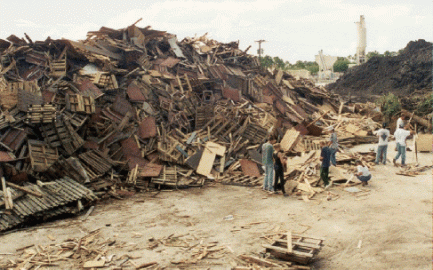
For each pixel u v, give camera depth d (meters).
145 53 22.61
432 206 9.62
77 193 10.49
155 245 7.85
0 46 18.52
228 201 11.31
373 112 27.98
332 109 28.95
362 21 101.06
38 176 11.54
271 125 19.69
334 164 14.95
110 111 15.24
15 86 13.95
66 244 7.99
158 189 13.14
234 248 7.60
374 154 16.56
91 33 22.86
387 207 9.72
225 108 19.62
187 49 26.89
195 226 9.08
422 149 17.58
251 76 27.50
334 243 7.60
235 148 16.14
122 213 10.33
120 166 14.01
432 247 6.99
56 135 12.48
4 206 9.38
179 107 18.55
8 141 11.55
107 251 7.60
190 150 15.34
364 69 79.88
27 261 7.18
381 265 6.45
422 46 73.50
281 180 11.48
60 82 15.41
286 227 8.69
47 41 18.77
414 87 63.72
